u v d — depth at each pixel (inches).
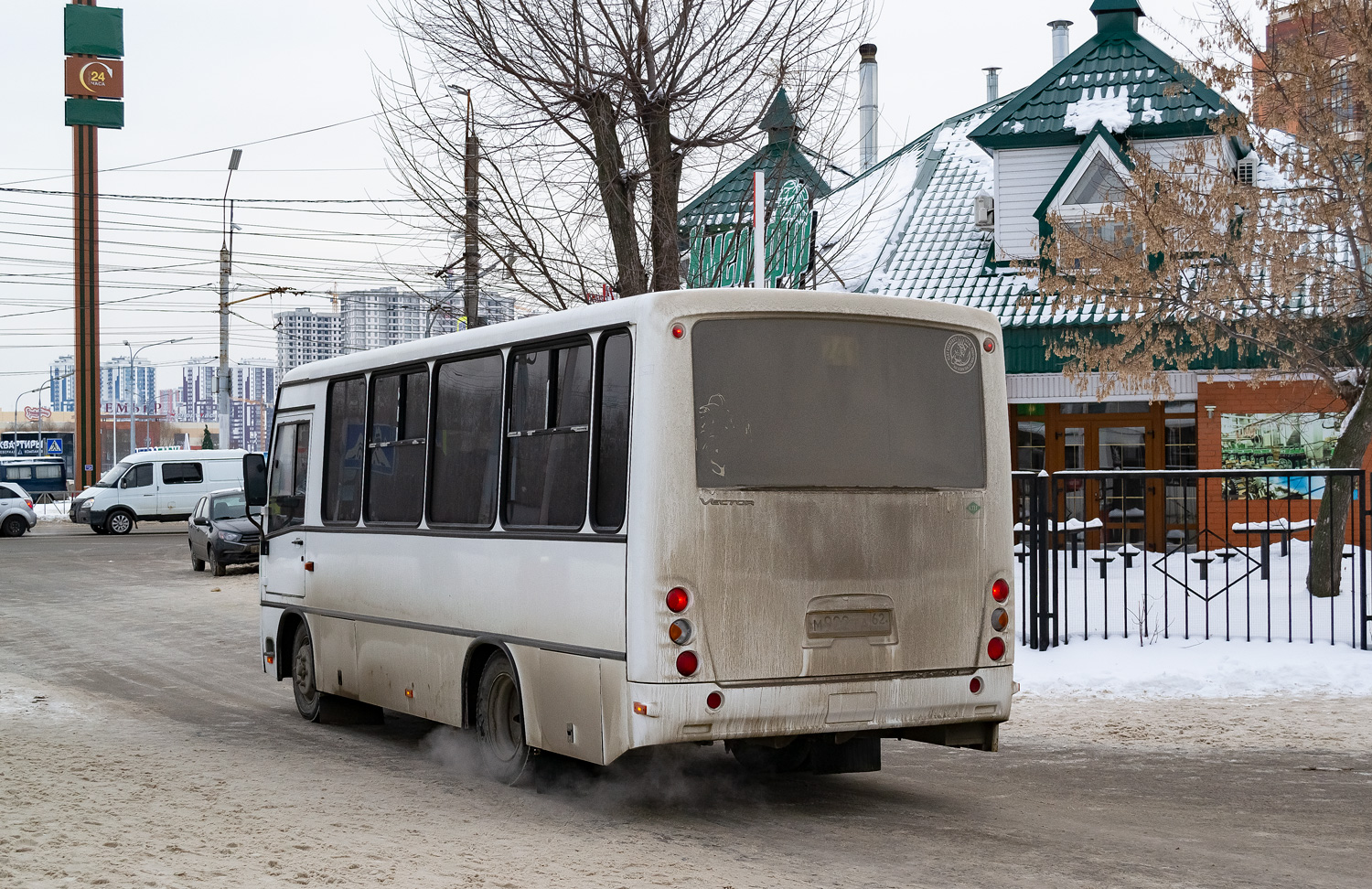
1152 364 714.2
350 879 235.8
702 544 289.9
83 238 2588.6
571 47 693.9
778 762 364.5
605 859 262.8
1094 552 577.0
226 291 1829.5
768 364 301.9
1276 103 660.1
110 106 2578.7
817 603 299.3
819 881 246.4
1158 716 443.2
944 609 314.5
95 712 500.4
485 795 337.4
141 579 1149.1
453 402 373.1
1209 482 864.9
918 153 1140.5
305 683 470.3
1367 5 631.8
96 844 259.9
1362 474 503.5
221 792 329.1
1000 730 434.6
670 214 703.7
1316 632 526.6
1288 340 769.6
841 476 305.6
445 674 368.5
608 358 307.1
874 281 965.2
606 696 297.0
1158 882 247.3
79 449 2650.1
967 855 269.6
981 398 326.6
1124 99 929.5
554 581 318.0
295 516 472.4
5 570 1240.8
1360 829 293.4
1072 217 906.1
